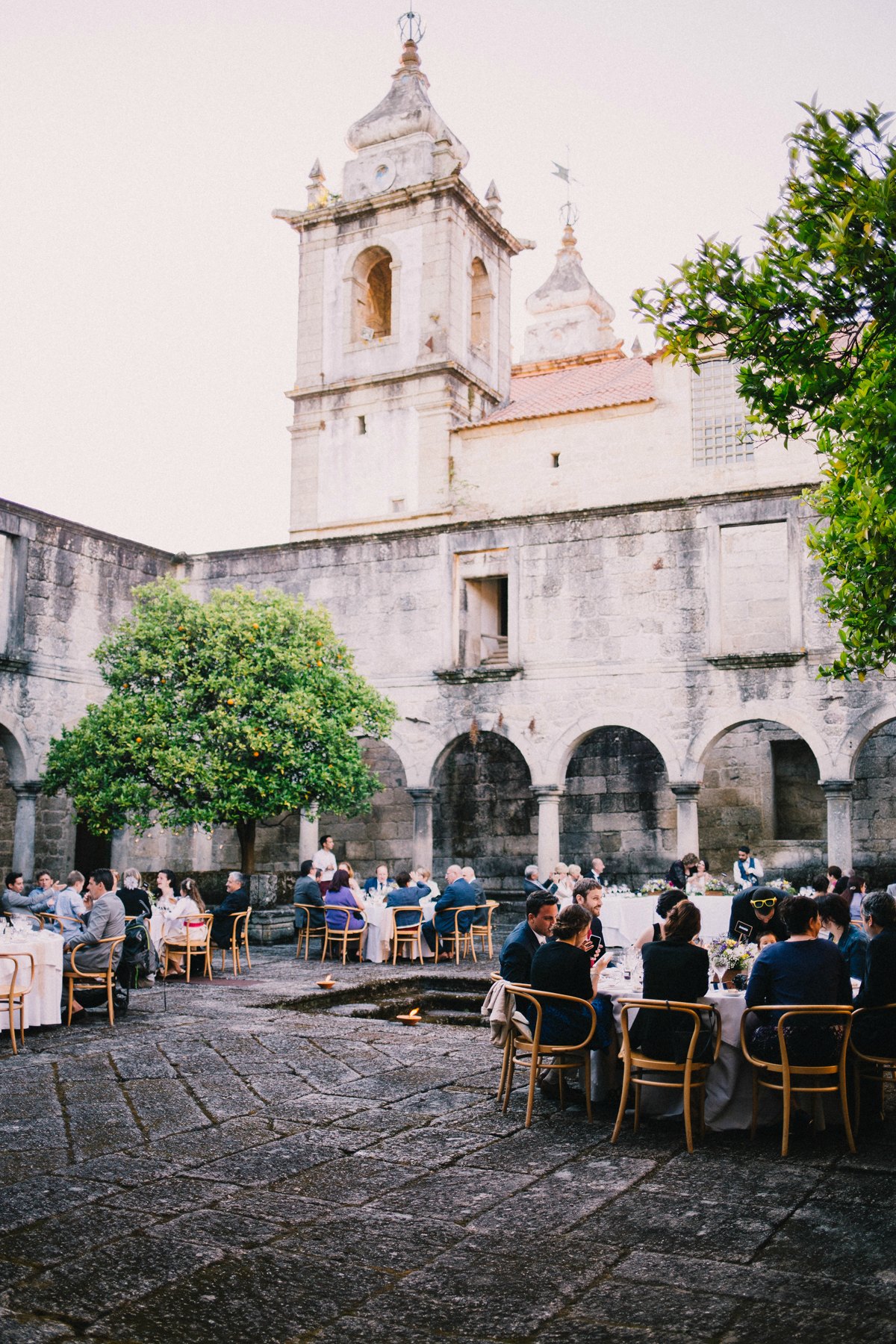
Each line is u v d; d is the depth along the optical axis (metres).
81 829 26.19
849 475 9.53
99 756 20.27
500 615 26.34
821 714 20.42
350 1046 10.44
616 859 25.16
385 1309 4.86
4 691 21.86
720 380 27.25
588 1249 5.48
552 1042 7.95
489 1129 7.66
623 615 22.19
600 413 28.36
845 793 20.16
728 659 21.03
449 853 26.83
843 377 7.98
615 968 9.60
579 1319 4.75
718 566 21.59
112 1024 11.48
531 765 22.66
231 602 21.44
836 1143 7.36
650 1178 6.58
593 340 38.47
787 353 7.97
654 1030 7.44
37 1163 6.82
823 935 9.81
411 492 30.48
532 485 29.06
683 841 21.30
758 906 9.20
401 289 31.48
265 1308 4.86
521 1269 5.26
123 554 25.06
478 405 31.72
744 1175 6.64
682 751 21.42
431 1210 6.03
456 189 30.83
